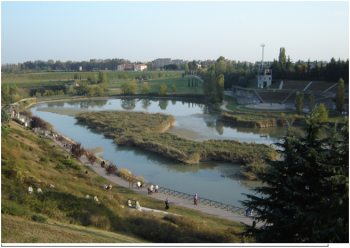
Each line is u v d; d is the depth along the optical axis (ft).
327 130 264.93
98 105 484.33
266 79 526.98
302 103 334.44
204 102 515.09
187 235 82.17
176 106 472.03
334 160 67.97
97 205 94.22
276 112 359.87
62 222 76.74
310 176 68.74
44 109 432.25
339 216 61.82
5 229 62.49
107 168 151.64
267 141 243.60
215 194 143.54
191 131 284.61
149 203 121.70
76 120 344.69
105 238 68.69
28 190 90.43
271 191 72.38
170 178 165.37
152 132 261.85
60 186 104.94
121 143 231.30
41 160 138.51
